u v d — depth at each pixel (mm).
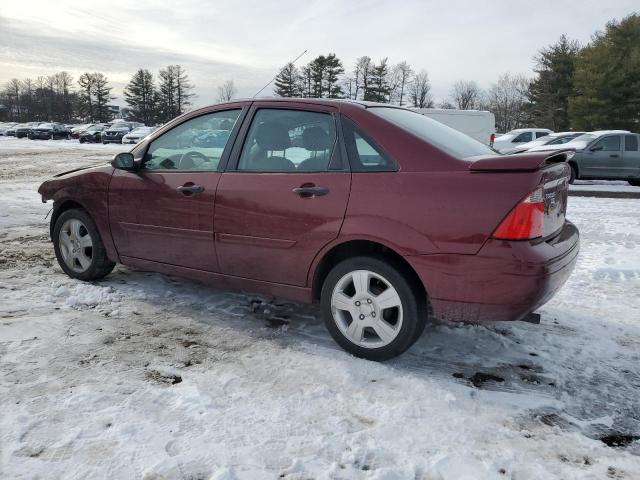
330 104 3504
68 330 3648
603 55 41000
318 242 3318
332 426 2584
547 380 3166
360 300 3277
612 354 3562
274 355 3369
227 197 3676
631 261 6047
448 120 17156
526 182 2830
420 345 3631
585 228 8266
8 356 3201
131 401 2729
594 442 2539
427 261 2996
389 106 3771
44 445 2346
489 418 2713
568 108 46188
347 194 3223
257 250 3592
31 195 10414
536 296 2867
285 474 2229
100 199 4422
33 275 4875
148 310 4105
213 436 2459
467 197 2916
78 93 100812
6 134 52812
